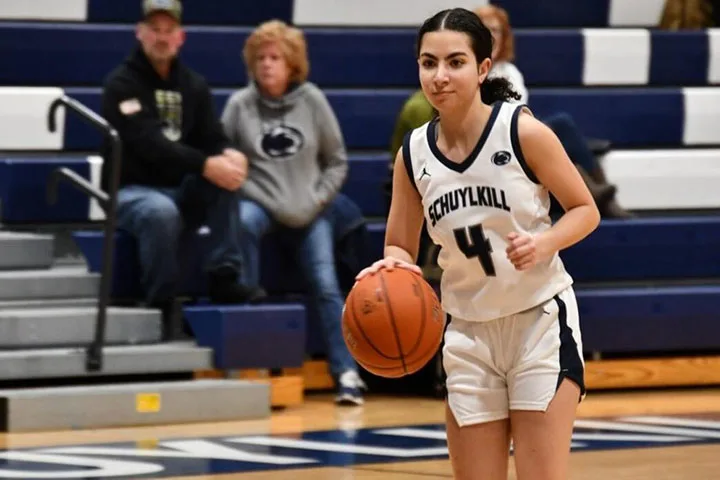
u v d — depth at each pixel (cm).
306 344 1619
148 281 1501
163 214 1472
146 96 1497
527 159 713
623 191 1864
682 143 1972
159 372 1464
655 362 1698
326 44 1889
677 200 1889
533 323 723
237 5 1939
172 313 1520
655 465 1160
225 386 1424
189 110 1530
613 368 1683
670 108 1961
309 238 1573
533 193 718
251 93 1583
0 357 1380
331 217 1603
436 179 726
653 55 2020
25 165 1598
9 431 1328
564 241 706
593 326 1661
